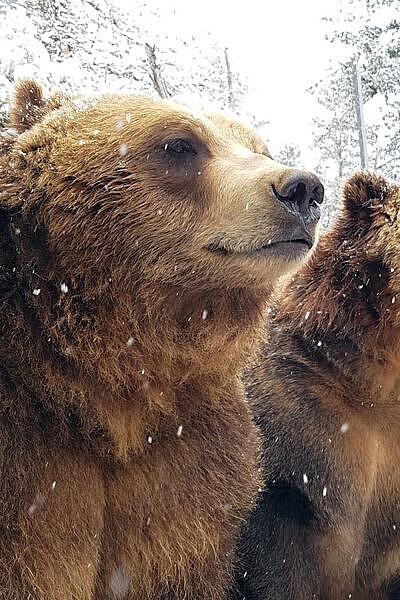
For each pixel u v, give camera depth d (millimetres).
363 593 4703
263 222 3178
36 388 3057
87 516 3055
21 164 3398
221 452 3412
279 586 4289
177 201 3299
